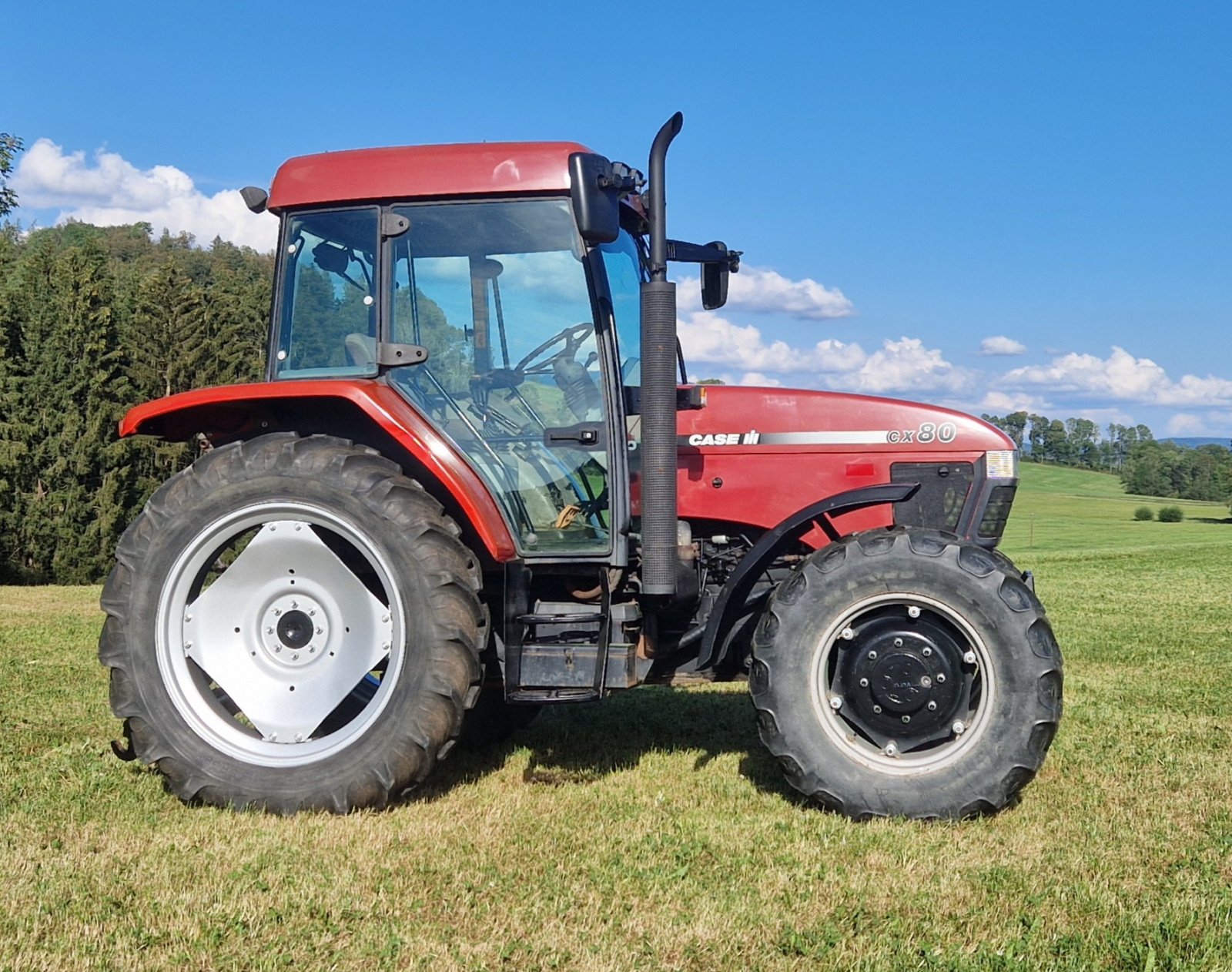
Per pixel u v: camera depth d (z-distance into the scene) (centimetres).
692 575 446
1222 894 319
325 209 433
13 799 411
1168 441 11306
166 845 358
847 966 274
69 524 4172
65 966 272
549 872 336
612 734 538
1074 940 287
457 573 402
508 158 423
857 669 401
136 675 414
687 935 291
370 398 416
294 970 272
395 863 343
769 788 434
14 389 4188
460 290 429
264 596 421
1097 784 444
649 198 394
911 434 465
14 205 3262
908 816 389
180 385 5072
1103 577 1886
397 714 398
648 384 396
